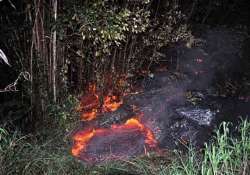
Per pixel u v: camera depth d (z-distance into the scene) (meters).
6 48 4.43
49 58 4.43
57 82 4.59
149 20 5.11
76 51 4.74
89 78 5.03
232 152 3.83
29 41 4.25
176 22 5.73
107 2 4.41
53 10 4.07
